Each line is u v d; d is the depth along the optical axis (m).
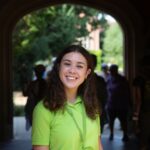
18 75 23.16
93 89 3.14
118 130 12.82
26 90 8.32
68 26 22.70
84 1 12.16
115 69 10.59
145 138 7.86
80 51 3.09
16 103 23.89
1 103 11.56
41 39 22.67
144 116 7.77
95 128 3.04
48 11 21.98
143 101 7.79
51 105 2.97
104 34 39.03
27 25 22.08
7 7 11.33
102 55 38.97
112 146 10.07
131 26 11.87
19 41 22.44
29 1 11.77
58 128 2.96
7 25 11.75
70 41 22.83
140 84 7.82
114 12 12.09
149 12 11.47
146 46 11.12
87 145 2.99
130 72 12.14
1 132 11.40
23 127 13.86
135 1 11.54
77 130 2.96
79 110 3.04
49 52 23.06
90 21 23.00
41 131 2.97
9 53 11.91
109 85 10.68
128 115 10.71
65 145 2.94
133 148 9.77
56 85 3.04
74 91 3.08
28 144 10.59
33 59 23.09
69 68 3.04
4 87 11.67
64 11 22.61
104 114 7.34
